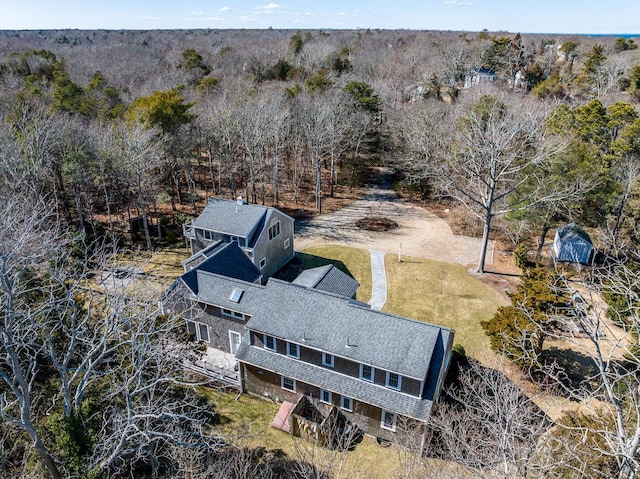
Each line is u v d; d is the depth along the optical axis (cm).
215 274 3014
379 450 2305
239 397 2675
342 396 2406
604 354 2848
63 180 4453
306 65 9712
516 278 3925
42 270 2170
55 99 5919
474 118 4416
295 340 2458
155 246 4391
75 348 2127
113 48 13975
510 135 3916
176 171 5612
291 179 6494
